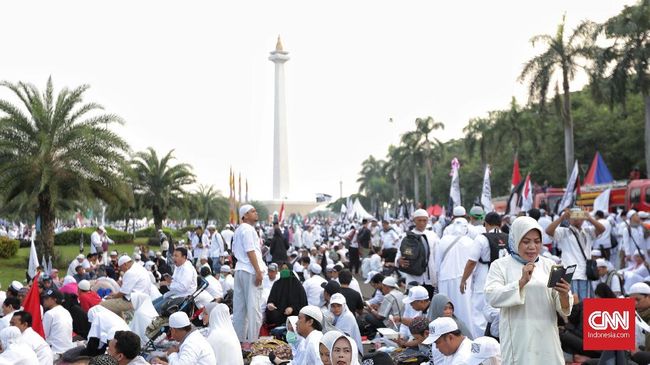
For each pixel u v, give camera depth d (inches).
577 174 949.8
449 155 3853.3
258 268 472.1
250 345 461.7
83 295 604.1
